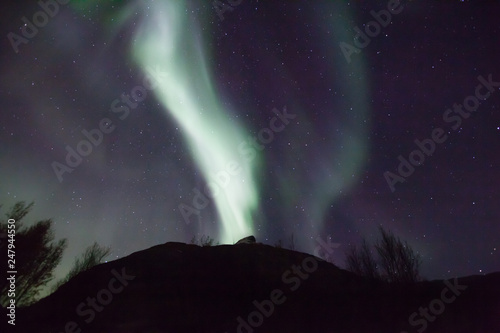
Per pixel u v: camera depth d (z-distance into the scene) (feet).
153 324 22.22
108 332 21.33
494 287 24.76
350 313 23.29
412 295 25.27
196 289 27.91
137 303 25.27
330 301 25.49
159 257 34.55
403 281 28.68
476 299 23.13
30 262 31.81
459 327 19.93
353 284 29.60
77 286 29.01
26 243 31.42
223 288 28.32
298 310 24.30
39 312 24.76
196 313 23.90
